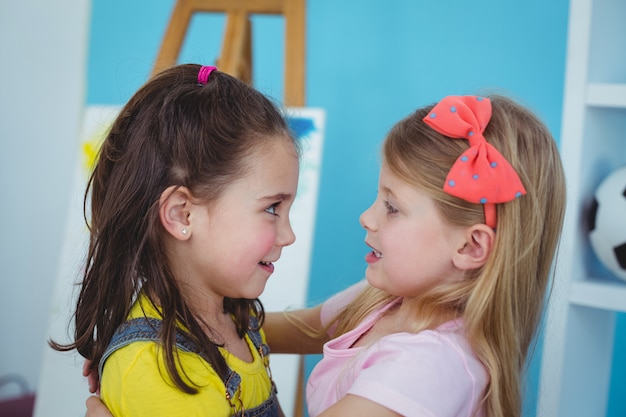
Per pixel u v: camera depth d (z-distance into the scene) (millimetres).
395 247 958
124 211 958
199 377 927
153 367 904
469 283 957
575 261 1397
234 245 959
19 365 2641
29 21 2564
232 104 987
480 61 2076
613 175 1409
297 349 1261
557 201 992
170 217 950
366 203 2256
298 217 1863
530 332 1008
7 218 2633
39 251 2600
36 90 2580
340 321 1185
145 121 969
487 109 941
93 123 2078
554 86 1983
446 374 882
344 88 2254
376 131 2230
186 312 950
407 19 2154
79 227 2020
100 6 2504
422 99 2164
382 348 933
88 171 2041
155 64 2006
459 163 906
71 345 1052
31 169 2600
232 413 961
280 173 984
